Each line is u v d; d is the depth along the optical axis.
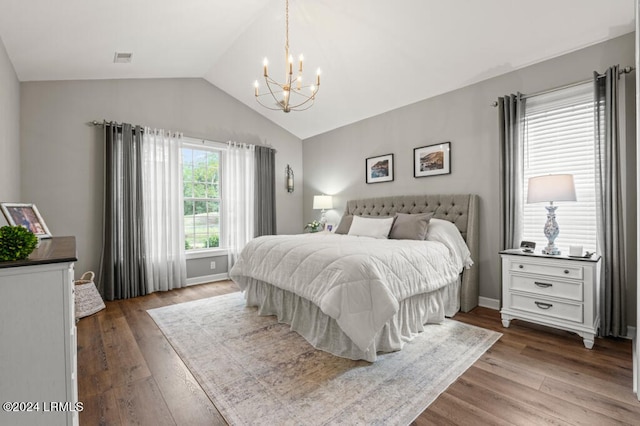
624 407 1.61
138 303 3.52
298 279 2.49
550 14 2.48
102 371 2.01
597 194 2.54
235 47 3.82
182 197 4.31
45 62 3.04
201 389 1.81
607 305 2.45
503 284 2.76
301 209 5.84
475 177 3.43
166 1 2.62
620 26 2.44
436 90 3.70
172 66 3.96
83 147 3.63
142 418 1.55
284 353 2.25
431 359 2.14
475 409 1.60
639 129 1.79
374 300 2.09
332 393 1.75
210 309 3.28
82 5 2.34
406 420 1.52
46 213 3.40
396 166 4.25
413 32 2.98
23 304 1.08
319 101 4.54
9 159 2.80
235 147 4.85
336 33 3.27
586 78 2.70
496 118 3.27
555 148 2.91
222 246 4.85
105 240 3.64
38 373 1.11
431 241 3.11
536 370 1.99
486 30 2.76
